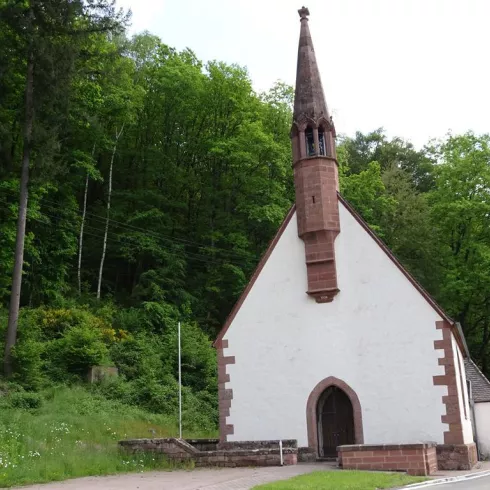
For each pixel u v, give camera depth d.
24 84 31.55
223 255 41.03
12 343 26.12
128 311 36.38
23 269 34.56
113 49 33.56
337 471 15.05
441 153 42.81
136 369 30.02
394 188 48.25
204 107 44.06
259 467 16.97
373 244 19.64
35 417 21.62
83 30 29.52
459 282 38.50
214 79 43.44
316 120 20.72
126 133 44.28
